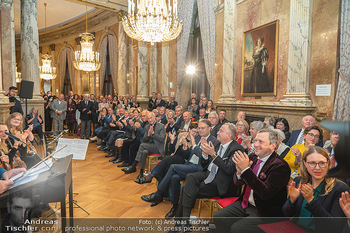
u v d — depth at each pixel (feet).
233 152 9.45
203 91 31.91
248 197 8.16
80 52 36.04
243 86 22.33
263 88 19.97
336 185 6.05
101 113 29.12
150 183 15.57
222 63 25.16
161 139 16.66
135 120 20.93
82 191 14.10
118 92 43.45
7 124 11.57
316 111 15.66
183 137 13.33
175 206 10.99
